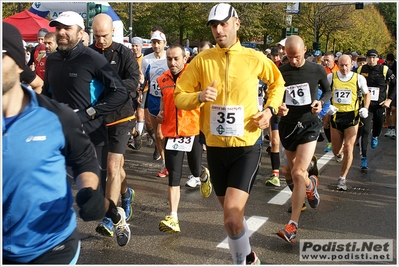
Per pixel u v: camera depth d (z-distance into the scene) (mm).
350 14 38594
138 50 9070
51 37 6957
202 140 3764
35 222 2133
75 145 2223
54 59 4086
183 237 4559
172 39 32281
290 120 4914
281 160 5391
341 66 6570
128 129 4598
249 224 4941
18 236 2135
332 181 6906
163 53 7023
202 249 4270
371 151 9430
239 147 3510
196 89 3615
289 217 5215
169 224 4504
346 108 6469
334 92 6527
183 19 26578
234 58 3492
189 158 5273
